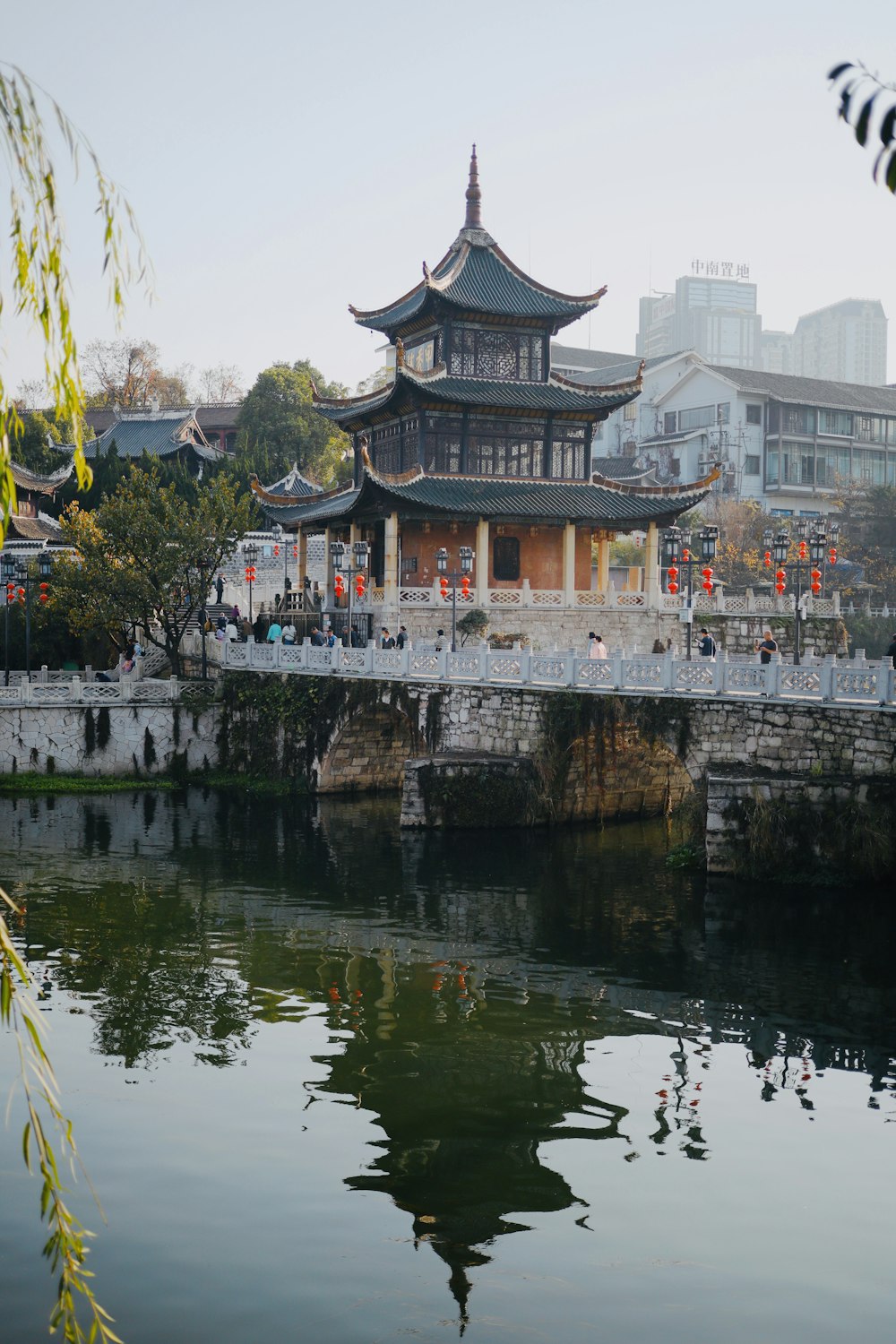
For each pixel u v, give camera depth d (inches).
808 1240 511.2
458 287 2193.7
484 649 1432.1
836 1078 684.1
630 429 4128.9
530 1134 611.5
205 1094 656.4
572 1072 693.9
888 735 1028.5
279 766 1791.3
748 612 2231.8
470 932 986.7
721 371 3757.4
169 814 1561.3
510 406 2096.5
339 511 2128.4
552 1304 463.2
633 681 1238.9
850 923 971.9
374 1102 650.2
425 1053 722.2
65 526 2015.3
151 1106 639.8
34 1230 514.0
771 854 1053.8
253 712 1838.1
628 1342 438.9
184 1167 572.1
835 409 3789.4
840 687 1052.5
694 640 2158.0
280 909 1064.8
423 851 1309.1
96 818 1528.1
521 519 2073.1
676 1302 465.1
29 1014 253.4
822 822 1046.4
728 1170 573.3
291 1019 781.3
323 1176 565.6
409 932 988.6
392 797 1728.6
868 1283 479.5
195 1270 483.5
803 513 3774.6
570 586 2117.4
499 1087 671.8
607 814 1471.5
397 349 2015.3
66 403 251.6
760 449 3745.1
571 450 2210.9
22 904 1071.6
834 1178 565.9
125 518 1878.7
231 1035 749.9
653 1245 507.2
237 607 2556.6
